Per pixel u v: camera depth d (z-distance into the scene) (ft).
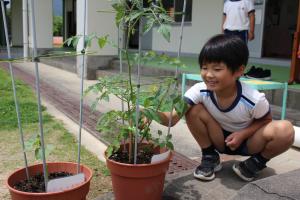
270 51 32.22
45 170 6.69
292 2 32.60
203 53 7.96
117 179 7.73
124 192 7.72
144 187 7.61
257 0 28.89
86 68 27.53
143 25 8.37
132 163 7.82
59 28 77.30
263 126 8.71
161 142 8.03
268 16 31.63
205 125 9.03
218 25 31.17
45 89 23.25
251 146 8.90
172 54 35.86
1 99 19.16
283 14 32.65
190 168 10.41
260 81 13.85
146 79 20.34
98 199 8.61
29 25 39.04
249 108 8.39
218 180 9.20
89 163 10.79
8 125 14.53
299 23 17.08
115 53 28.37
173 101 7.82
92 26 26.66
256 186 7.77
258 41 29.27
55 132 13.83
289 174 8.29
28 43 36.81
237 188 8.79
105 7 26.86
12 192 6.57
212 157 9.31
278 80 18.31
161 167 7.62
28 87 23.71
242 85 8.50
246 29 18.86
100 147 12.32
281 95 16.21
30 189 6.84
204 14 32.48
